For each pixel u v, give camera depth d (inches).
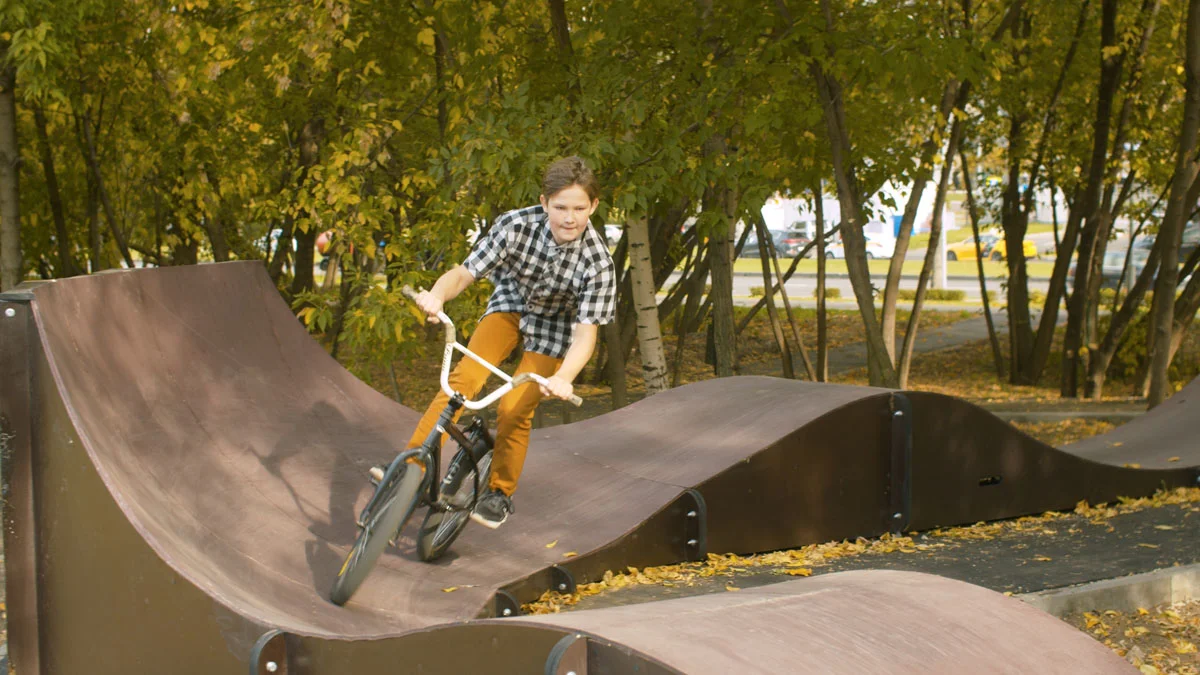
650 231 574.6
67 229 583.5
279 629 105.4
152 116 478.6
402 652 96.8
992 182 736.3
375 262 482.6
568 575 159.2
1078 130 604.7
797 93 353.4
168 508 142.6
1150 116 553.6
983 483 232.4
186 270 207.9
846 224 382.9
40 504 123.6
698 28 348.8
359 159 353.1
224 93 443.5
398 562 156.8
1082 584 177.9
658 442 219.6
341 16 339.9
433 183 349.1
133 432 156.9
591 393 596.4
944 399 221.5
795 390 230.7
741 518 193.8
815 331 962.1
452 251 342.0
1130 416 481.4
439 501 149.5
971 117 570.9
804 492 202.7
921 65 324.8
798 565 186.5
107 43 444.8
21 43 327.0
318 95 451.8
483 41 357.1
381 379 673.6
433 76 450.3
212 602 109.5
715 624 85.8
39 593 124.0
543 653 83.9
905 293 1266.0
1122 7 533.3
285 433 192.7
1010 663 85.0
